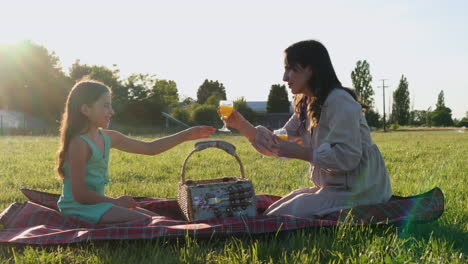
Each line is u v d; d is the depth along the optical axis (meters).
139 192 4.86
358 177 3.01
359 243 2.51
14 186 5.42
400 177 6.14
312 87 3.04
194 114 44.44
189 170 7.20
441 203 3.08
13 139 19.98
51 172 6.75
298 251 2.33
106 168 3.19
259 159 9.11
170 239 2.58
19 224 2.93
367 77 70.44
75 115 2.98
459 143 16.64
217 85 99.56
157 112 44.50
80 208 2.97
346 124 2.86
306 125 3.39
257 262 2.27
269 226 2.72
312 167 3.33
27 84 47.78
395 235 2.66
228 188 3.12
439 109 95.50
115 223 2.91
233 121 3.37
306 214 3.04
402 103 89.94
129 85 44.25
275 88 74.38
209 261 2.32
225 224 2.68
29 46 48.06
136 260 2.32
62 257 2.37
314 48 2.98
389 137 26.94
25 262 2.30
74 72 50.84
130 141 3.48
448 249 2.54
